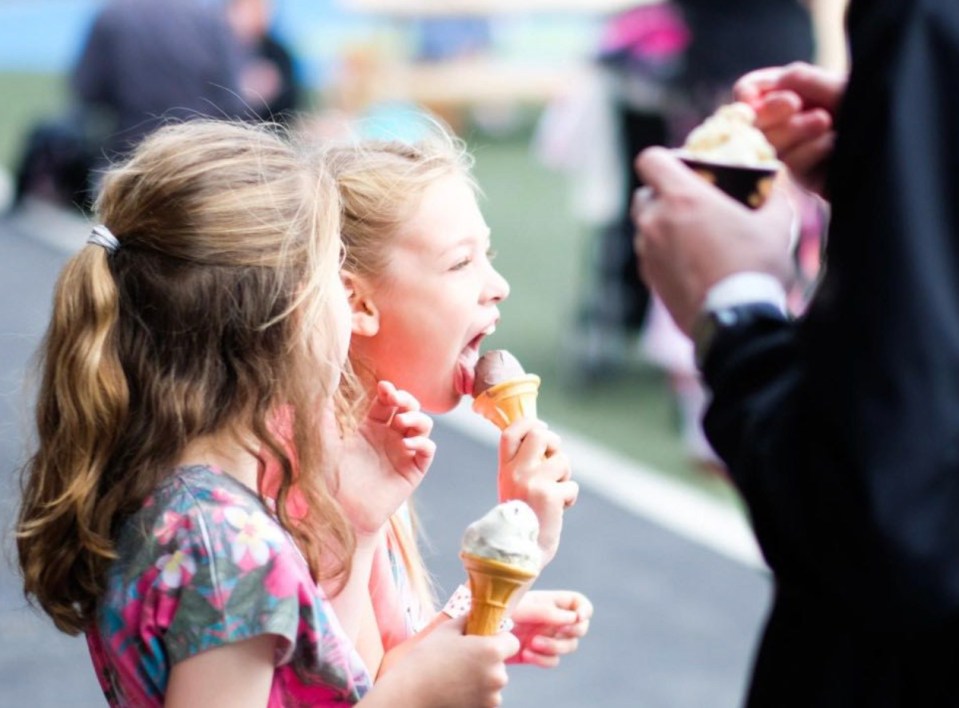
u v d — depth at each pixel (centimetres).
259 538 226
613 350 1048
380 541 266
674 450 912
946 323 192
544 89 1839
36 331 309
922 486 190
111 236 237
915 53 199
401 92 1800
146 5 1109
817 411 200
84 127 1544
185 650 224
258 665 225
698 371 233
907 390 191
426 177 260
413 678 225
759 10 838
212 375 230
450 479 828
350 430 248
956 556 191
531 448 241
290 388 232
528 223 1553
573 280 1314
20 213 1598
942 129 198
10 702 568
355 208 257
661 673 606
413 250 256
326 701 235
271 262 230
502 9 1888
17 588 670
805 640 223
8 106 2173
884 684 215
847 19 212
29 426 256
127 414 231
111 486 231
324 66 2108
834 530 198
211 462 232
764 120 289
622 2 1861
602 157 952
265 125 270
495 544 223
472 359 265
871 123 200
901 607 194
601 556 732
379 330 259
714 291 234
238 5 1297
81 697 574
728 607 673
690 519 786
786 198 265
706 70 847
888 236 195
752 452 210
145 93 1101
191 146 238
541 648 268
